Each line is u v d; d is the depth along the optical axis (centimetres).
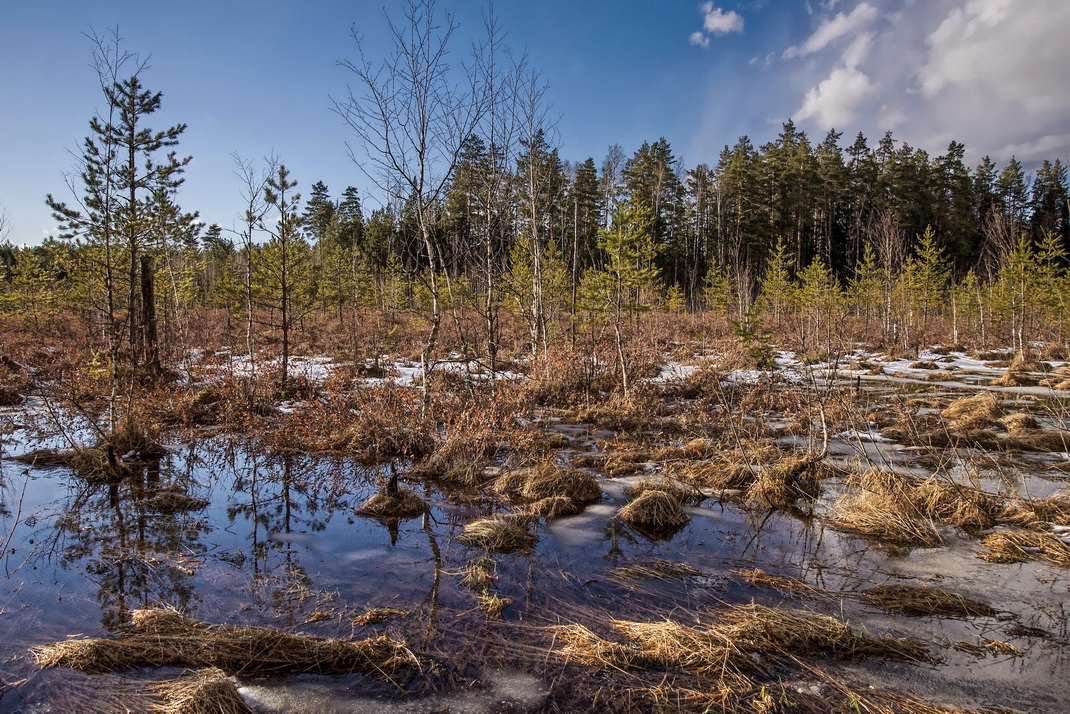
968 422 980
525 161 1572
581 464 793
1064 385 1378
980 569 468
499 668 336
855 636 361
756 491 652
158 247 1455
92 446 793
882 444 888
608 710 301
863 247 4506
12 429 922
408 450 838
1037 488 668
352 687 319
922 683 322
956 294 2844
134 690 310
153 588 434
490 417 873
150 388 1170
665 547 522
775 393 1241
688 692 314
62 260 1575
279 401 1160
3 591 424
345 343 2081
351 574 460
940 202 4538
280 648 342
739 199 4334
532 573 464
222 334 2288
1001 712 297
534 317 1559
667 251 4559
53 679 318
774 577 454
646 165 4194
